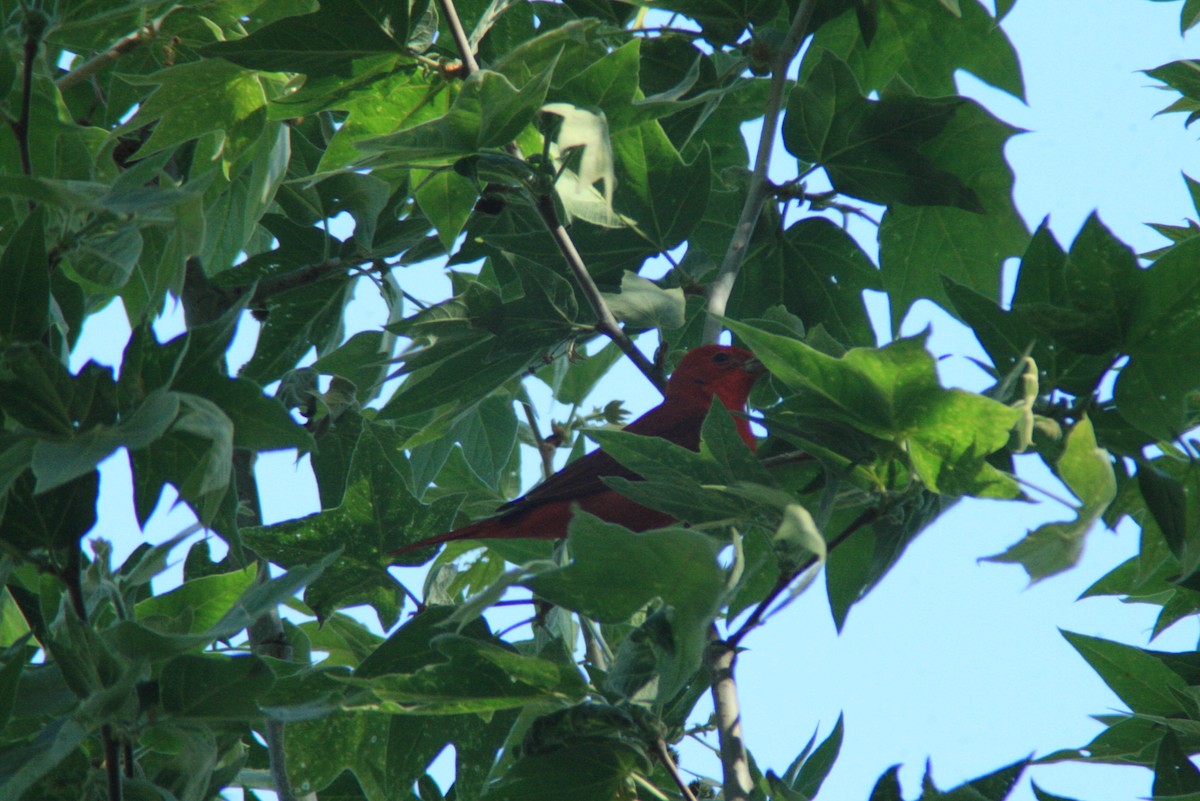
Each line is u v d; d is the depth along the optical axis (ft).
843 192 28.43
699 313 32.40
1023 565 15.05
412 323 24.71
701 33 29.01
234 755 22.84
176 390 15.38
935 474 16.67
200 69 26.30
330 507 29.07
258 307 31.04
